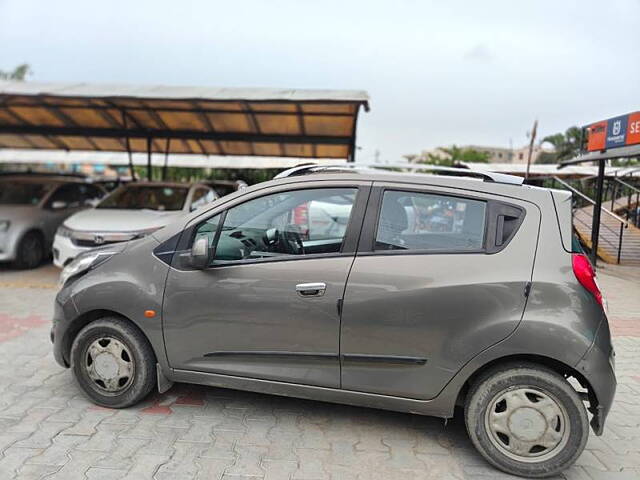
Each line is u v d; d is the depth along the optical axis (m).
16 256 8.86
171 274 3.40
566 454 2.88
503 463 2.95
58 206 9.90
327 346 3.13
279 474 2.89
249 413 3.62
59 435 3.22
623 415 3.81
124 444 3.14
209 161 17.36
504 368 2.94
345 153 13.12
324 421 3.54
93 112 10.10
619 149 9.66
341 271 3.10
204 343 3.36
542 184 18.81
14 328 5.50
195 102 8.53
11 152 19.02
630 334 5.92
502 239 2.99
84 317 3.64
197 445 3.16
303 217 3.28
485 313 2.90
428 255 3.03
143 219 7.83
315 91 8.52
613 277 9.81
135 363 3.53
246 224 3.36
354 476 2.90
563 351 2.79
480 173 3.38
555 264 2.90
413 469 3.00
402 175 3.23
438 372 2.99
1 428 3.30
